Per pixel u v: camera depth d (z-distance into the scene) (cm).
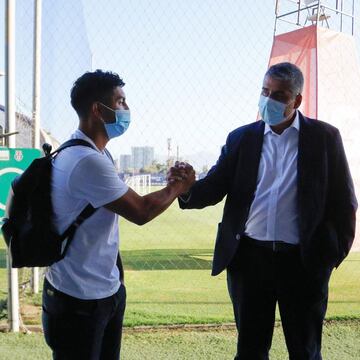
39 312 382
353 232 229
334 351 317
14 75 325
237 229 233
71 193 161
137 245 792
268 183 230
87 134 174
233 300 242
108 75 173
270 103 223
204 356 306
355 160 548
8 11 319
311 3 552
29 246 162
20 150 308
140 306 412
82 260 169
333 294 466
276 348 322
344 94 547
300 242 220
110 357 194
